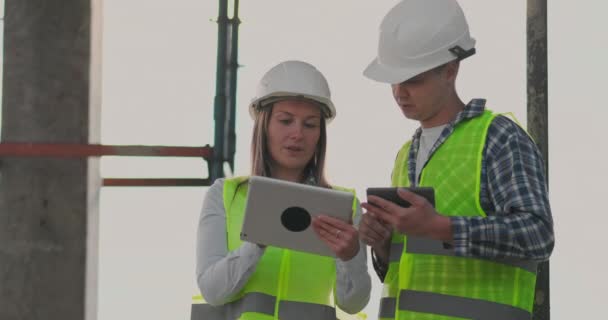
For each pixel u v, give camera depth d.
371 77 6.94
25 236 9.71
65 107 9.70
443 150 6.81
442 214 6.59
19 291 9.70
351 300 7.19
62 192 9.71
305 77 7.44
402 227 6.29
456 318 6.66
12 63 9.73
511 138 6.55
